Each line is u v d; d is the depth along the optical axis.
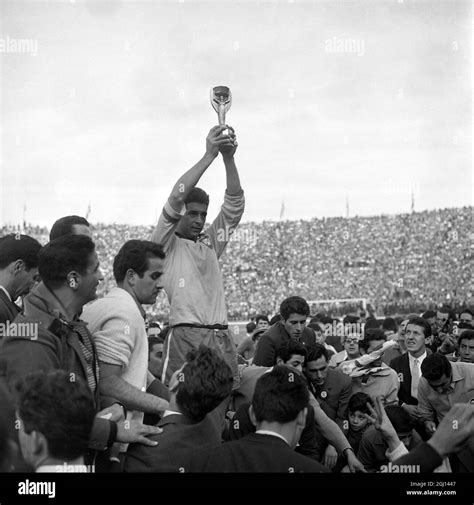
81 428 2.14
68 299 3.11
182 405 3.07
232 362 4.31
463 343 6.50
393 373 5.79
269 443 2.67
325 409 5.10
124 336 3.29
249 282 39.34
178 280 4.20
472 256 37.31
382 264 38.72
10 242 3.82
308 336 5.99
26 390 2.18
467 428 2.24
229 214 4.70
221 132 4.30
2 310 3.67
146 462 3.03
